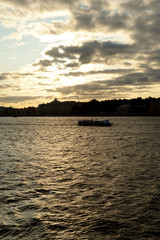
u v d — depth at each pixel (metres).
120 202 14.32
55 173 21.72
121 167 24.03
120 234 10.70
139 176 20.27
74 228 11.26
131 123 146.12
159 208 13.41
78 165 25.28
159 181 18.66
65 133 79.44
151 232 10.84
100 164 25.72
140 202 14.30
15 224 11.66
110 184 17.98
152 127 107.00
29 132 86.25
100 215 12.61
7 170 22.97
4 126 135.88
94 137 62.66
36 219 12.20
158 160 27.95
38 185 17.95
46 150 37.97
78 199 14.91
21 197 15.36
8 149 39.47
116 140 54.03
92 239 10.30
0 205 14.02
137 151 35.81
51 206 13.85
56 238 10.38
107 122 119.06
